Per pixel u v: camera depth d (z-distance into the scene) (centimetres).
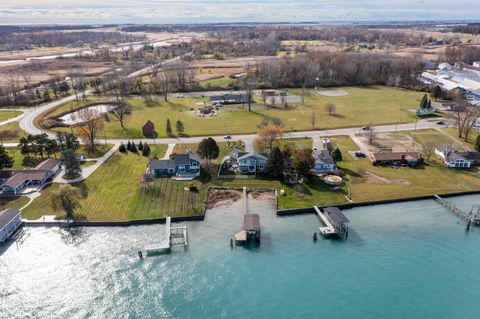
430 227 7725
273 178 9581
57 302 5903
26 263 6700
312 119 13438
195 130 12950
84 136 11281
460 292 6034
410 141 11906
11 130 12900
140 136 12406
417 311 5700
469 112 12800
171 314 5691
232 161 10356
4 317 5631
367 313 5678
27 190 8850
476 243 7206
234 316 5647
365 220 7956
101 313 5716
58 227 7644
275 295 6022
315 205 8369
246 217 7631
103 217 7831
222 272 6494
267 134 11019
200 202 8488
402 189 9056
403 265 6625
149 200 8506
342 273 6456
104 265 6650
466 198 8819
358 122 13800
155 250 6981
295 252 6981
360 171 9931
